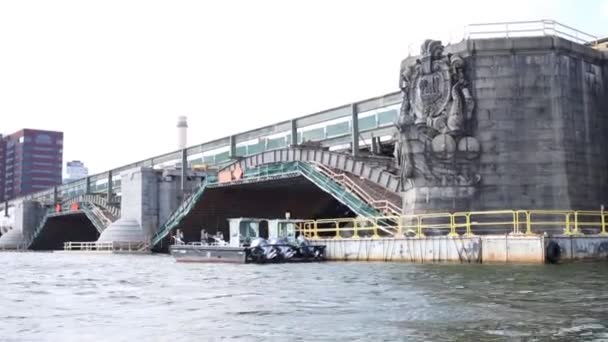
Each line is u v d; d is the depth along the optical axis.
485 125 46.38
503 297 23.11
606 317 18.53
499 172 46.00
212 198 81.06
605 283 27.33
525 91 46.47
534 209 45.47
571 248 39.84
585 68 48.31
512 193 45.75
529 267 36.25
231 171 74.69
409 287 27.41
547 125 46.22
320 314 20.39
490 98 46.47
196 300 25.33
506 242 40.16
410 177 47.69
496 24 47.53
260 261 51.41
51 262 67.00
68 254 96.44
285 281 32.91
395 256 45.97
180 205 87.25
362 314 20.12
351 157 60.28
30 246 133.12
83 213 119.31
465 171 46.31
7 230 160.25
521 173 45.91
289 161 66.56
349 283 30.38
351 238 50.06
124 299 26.72
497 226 45.00
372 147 67.06
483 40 46.78
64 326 19.39
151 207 93.56
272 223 55.66
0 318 21.20
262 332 17.42
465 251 41.69
